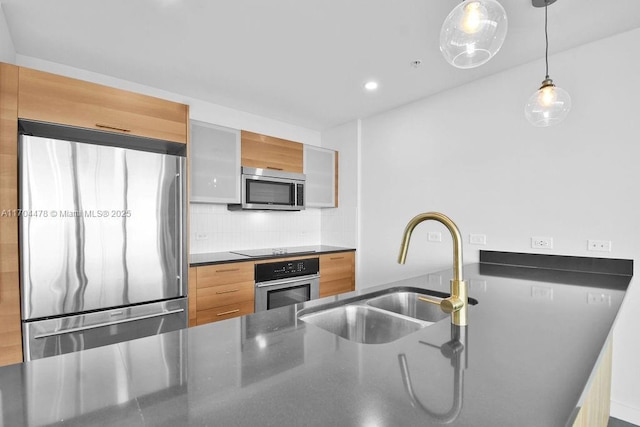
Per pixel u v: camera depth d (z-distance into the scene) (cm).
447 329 93
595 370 67
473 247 255
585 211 202
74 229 179
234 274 261
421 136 295
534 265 222
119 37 196
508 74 237
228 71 240
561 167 212
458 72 242
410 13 173
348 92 279
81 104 187
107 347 78
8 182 163
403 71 240
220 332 90
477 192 254
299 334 88
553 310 113
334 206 372
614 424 180
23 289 165
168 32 191
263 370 66
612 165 192
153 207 208
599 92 197
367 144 346
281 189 323
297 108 319
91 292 184
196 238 301
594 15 173
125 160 197
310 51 212
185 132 227
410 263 301
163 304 213
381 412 51
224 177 285
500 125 241
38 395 57
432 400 54
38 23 181
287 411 51
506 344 81
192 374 64
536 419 49
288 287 296
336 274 335
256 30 189
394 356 73
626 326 185
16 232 164
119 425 48
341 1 164
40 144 170
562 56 211
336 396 56
